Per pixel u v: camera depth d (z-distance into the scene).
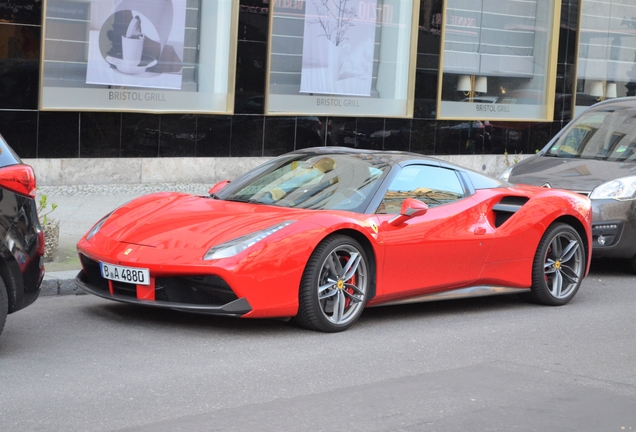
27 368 5.24
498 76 18.44
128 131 13.73
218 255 5.96
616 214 9.34
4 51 12.48
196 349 5.85
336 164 7.29
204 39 14.45
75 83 13.26
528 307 7.95
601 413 4.89
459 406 4.89
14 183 5.34
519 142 18.81
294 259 6.12
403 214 6.70
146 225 6.52
